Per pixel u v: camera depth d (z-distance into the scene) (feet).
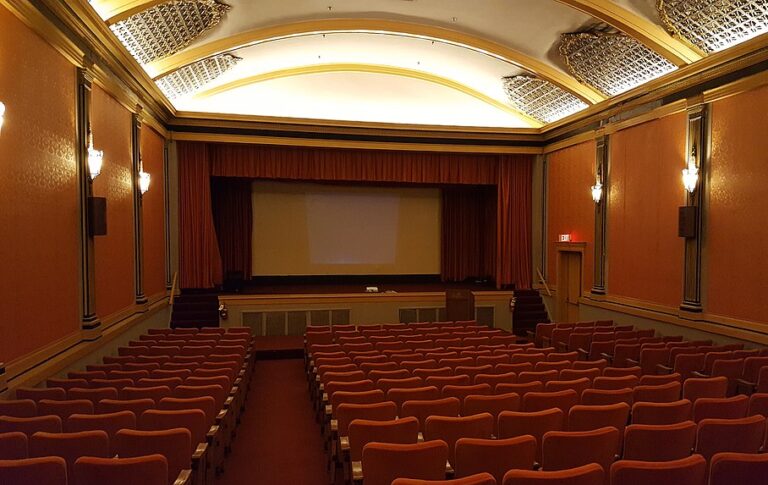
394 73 44.98
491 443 10.37
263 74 43.14
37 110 18.69
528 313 46.37
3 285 16.30
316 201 52.90
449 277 55.77
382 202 54.39
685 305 29.48
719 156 27.58
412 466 10.21
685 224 28.86
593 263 39.45
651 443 11.16
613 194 37.11
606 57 33.01
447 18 33.27
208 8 29.25
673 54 28.53
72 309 21.76
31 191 18.20
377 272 54.34
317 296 43.09
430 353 24.11
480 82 44.42
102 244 25.09
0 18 16.17
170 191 41.29
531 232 49.06
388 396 15.83
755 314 25.25
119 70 27.27
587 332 31.27
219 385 16.40
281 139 43.09
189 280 42.45
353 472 11.46
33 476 8.91
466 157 48.60
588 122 39.75
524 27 32.83
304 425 21.48
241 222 51.39
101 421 12.48
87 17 21.59
